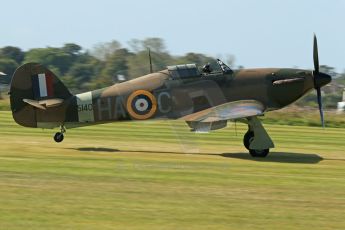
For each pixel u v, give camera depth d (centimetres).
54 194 4359
